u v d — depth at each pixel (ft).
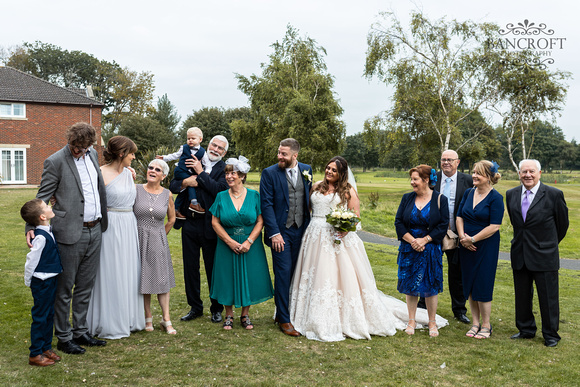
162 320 14.74
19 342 13.21
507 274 28.09
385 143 84.89
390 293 21.15
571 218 70.23
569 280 26.66
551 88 71.82
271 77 104.42
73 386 10.46
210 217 15.78
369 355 13.07
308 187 16.02
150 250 14.32
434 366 12.38
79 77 200.95
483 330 15.19
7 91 86.02
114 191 13.71
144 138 148.15
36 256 11.43
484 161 15.42
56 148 89.51
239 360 12.37
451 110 81.87
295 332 14.69
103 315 13.73
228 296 14.87
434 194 15.24
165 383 10.77
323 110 98.63
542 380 11.57
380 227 54.54
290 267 15.30
